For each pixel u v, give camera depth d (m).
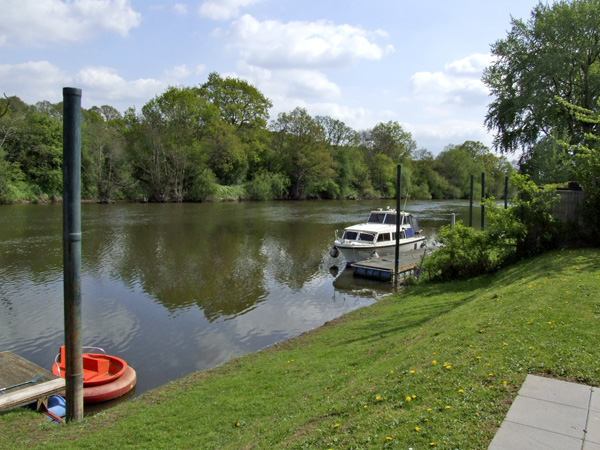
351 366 9.08
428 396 5.77
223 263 25.03
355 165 93.88
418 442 4.72
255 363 10.99
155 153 64.88
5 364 10.29
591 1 30.97
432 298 14.84
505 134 37.25
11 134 57.31
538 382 5.67
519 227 16.47
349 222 44.75
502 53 34.47
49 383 9.26
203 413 7.95
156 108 64.75
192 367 12.16
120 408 8.88
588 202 15.65
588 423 4.73
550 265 13.11
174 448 6.73
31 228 35.12
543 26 31.91
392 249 26.55
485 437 4.58
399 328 11.76
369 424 5.39
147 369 12.04
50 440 7.42
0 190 53.72
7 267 22.78
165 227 38.09
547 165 32.72
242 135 77.38
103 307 17.14
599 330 7.14
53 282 20.20
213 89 77.38
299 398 7.76
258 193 76.69
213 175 71.56
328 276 22.80
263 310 17.14
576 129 32.84
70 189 8.04
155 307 17.25
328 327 13.78
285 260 26.33
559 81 32.41
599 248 14.91
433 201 91.00
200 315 16.44
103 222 40.31
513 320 8.21
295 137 82.50
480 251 17.30
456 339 7.95
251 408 7.85
